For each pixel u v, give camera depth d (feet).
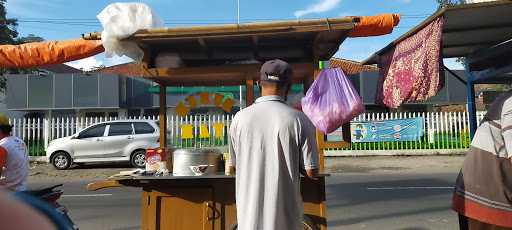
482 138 9.93
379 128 56.39
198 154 14.02
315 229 13.39
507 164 9.59
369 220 22.54
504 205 9.54
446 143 56.29
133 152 47.57
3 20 74.79
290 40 14.98
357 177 39.60
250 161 9.25
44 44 15.85
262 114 9.38
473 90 16.98
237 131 9.52
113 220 23.44
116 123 48.55
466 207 9.95
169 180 13.88
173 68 15.14
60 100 71.41
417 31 13.79
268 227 8.91
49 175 44.21
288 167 9.14
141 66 15.14
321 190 13.56
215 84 17.76
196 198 13.98
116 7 13.65
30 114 77.25
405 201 27.40
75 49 15.70
